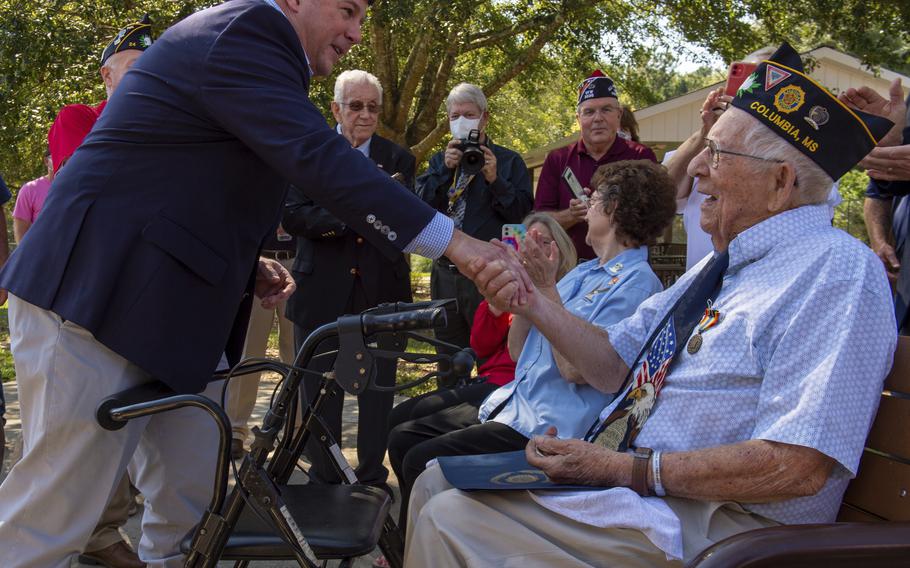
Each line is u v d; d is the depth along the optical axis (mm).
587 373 2279
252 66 1983
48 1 9672
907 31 10703
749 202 1928
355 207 1971
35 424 2039
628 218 2748
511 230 3363
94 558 3086
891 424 1795
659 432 1908
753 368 1803
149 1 9586
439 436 2799
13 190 14656
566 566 1788
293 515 1971
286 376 1841
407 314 1745
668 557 1687
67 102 10445
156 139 2006
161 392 2047
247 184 2104
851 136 1859
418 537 1926
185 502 2410
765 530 1369
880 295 1719
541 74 14445
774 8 11539
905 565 1350
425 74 13602
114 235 1978
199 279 2049
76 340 1989
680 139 13453
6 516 2039
